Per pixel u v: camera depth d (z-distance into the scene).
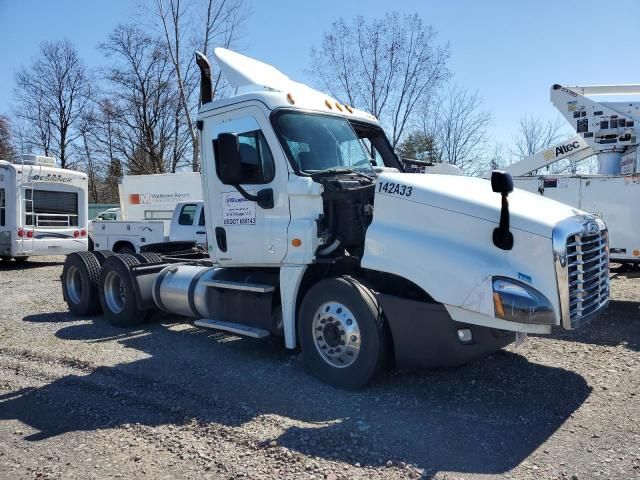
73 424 4.49
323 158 5.67
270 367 5.76
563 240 4.18
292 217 5.38
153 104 39.72
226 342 6.88
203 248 9.74
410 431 4.14
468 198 4.59
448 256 4.49
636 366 5.57
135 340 7.08
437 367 4.86
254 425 4.32
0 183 16.88
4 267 17.52
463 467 3.60
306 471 3.60
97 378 5.57
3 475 3.67
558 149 12.60
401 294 4.97
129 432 4.30
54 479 3.60
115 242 15.04
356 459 3.73
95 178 50.94
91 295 8.40
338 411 4.55
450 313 4.51
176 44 24.27
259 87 5.95
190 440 4.13
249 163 5.57
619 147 10.91
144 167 40.53
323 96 6.39
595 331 7.08
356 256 5.41
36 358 6.35
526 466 3.59
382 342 4.79
